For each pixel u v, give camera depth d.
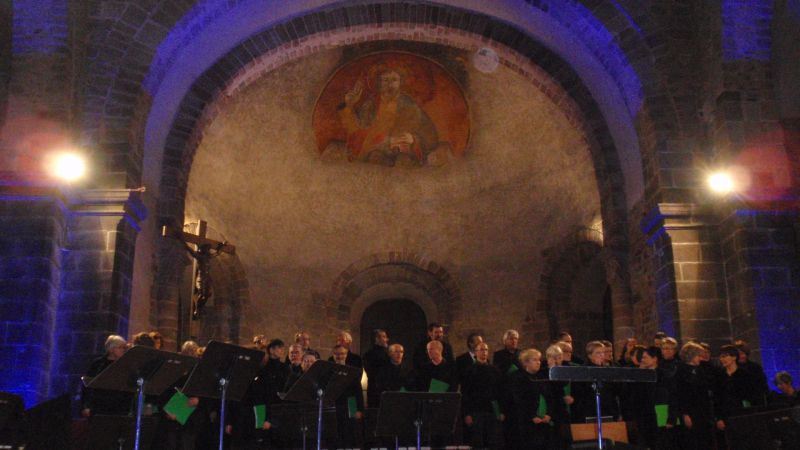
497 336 21.48
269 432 11.31
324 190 22.39
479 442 10.80
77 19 14.39
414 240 22.72
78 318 13.48
